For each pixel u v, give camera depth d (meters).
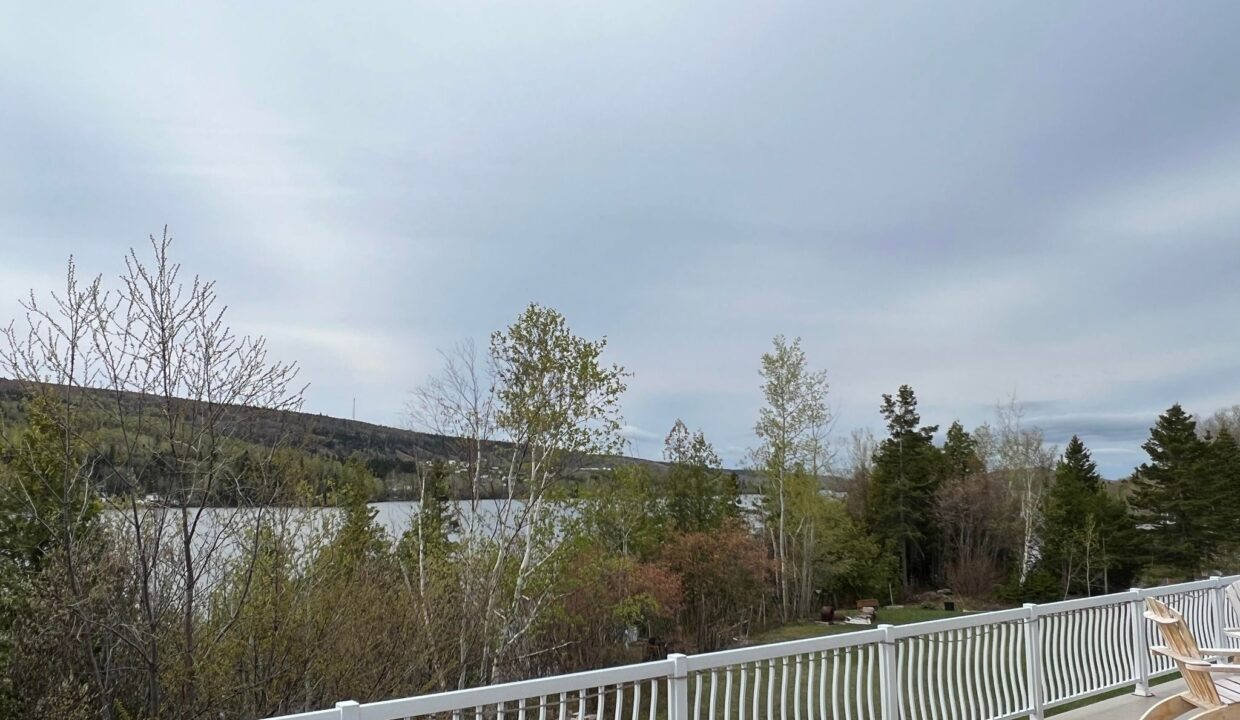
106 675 8.94
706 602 30.39
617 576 23.48
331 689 10.50
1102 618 6.70
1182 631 4.89
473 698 3.25
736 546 31.30
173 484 8.95
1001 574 45.50
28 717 8.60
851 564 40.25
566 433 17.92
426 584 13.76
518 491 17.88
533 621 16.69
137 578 8.83
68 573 8.42
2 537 9.02
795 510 37.41
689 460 36.03
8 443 8.41
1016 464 46.94
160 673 8.81
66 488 8.30
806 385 37.91
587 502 22.48
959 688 5.41
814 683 4.64
